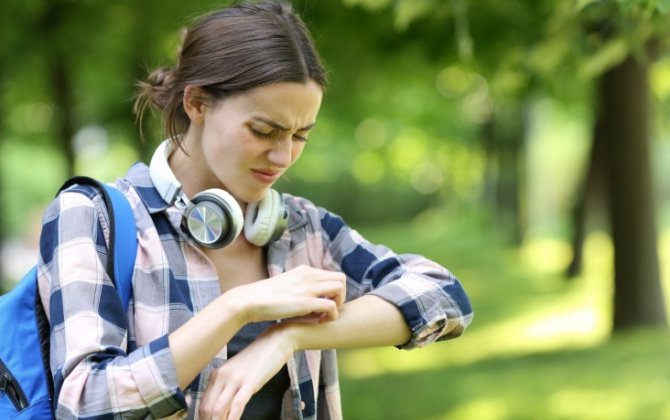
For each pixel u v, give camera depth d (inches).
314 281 69.0
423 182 1750.7
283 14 72.6
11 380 69.2
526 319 550.0
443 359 428.8
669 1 118.1
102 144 700.0
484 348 454.3
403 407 318.7
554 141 1609.3
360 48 386.6
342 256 81.9
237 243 77.2
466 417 295.3
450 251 1061.1
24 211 1334.9
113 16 434.0
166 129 75.3
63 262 68.6
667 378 311.4
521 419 282.5
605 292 634.2
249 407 74.8
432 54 338.3
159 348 63.8
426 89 634.8
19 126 745.6
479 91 556.1
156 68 80.0
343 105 623.8
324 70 72.4
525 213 1013.2
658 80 402.3
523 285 729.0
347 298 81.3
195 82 71.1
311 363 78.0
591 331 474.9
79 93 603.8
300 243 80.7
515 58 229.5
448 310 76.4
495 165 1090.1
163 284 71.6
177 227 73.5
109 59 509.7
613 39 151.5
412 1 181.5
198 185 76.0
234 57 69.6
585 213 725.9
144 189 74.7
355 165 1509.6
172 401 63.4
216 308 65.7
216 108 71.1
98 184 72.7
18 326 70.7
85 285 67.8
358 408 323.6
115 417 62.9
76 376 64.2
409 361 432.8
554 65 232.2
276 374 75.8
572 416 280.1
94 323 66.6
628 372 328.8
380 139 1168.8
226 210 71.8
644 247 416.2
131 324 70.5
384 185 1717.5
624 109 404.8
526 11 272.7
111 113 580.7
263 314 66.4
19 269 796.0
